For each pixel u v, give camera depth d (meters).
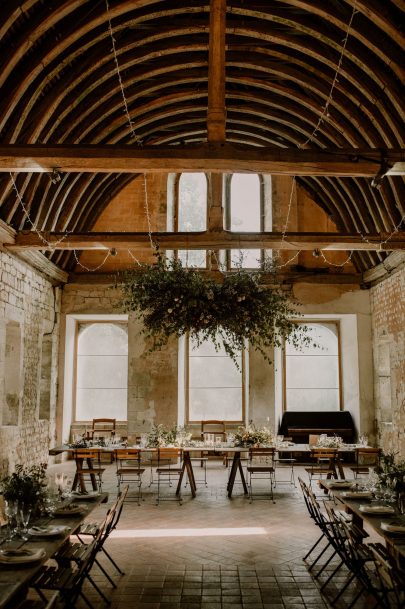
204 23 8.29
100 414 13.41
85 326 13.61
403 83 7.40
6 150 6.28
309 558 5.58
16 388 9.66
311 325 13.76
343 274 12.87
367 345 12.65
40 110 7.88
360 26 7.31
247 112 11.00
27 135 7.83
